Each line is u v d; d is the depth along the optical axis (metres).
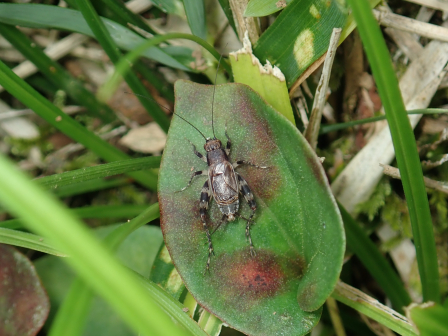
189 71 0.06
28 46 0.06
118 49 0.05
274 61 0.05
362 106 0.06
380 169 0.05
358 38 0.05
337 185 0.06
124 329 0.05
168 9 0.05
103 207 0.06
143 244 0.05
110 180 0.06
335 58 0.06
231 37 0.06
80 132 0.05
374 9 0.05
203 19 0.05
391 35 0.06
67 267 0.05
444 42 0.05
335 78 0.06
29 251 0.06
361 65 0.06
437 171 0.05
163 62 0.05
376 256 0.05
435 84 0.05
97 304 0.05
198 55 0.05
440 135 0.05
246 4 0.05
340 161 0.06
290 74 0.05
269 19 0.05
